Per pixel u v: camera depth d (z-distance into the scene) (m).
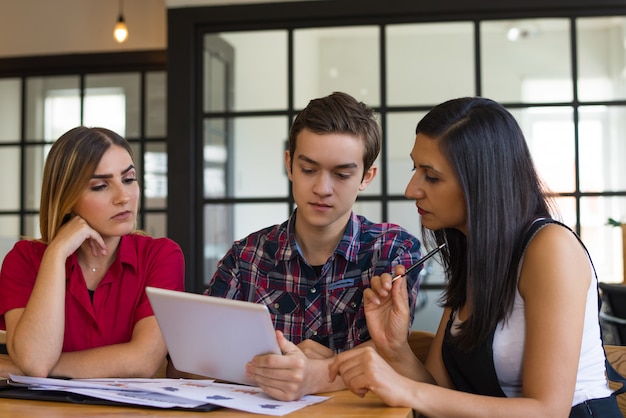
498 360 1.46
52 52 4.86
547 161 3.92
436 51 3.99
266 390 1.37
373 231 1.89
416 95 4.00
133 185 1.88
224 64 4.16
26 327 1.67
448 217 1.49
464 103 1.47
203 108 4.18
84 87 4.88
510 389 1.48
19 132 4.93
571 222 3.90
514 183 1.45
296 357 1.36
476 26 3.96
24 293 1.86
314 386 1.46
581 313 1.37
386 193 4.01
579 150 3.90
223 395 1.38
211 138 4.18
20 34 4.89
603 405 1.45
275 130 4.11
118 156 1.85
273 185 4.12
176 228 4.12
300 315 1.88
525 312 1.42
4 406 1.36
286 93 4.11
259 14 4.07
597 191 3.89
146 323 1.79
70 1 4.85
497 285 1.43
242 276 1.95
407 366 1.54
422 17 3.99
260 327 1.31
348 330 1.85
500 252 1.43
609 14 3.89
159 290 1.39
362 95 4.04
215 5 4.10
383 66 4.02
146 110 4.82
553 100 3.92
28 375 1.66
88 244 1.90
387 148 4.02
